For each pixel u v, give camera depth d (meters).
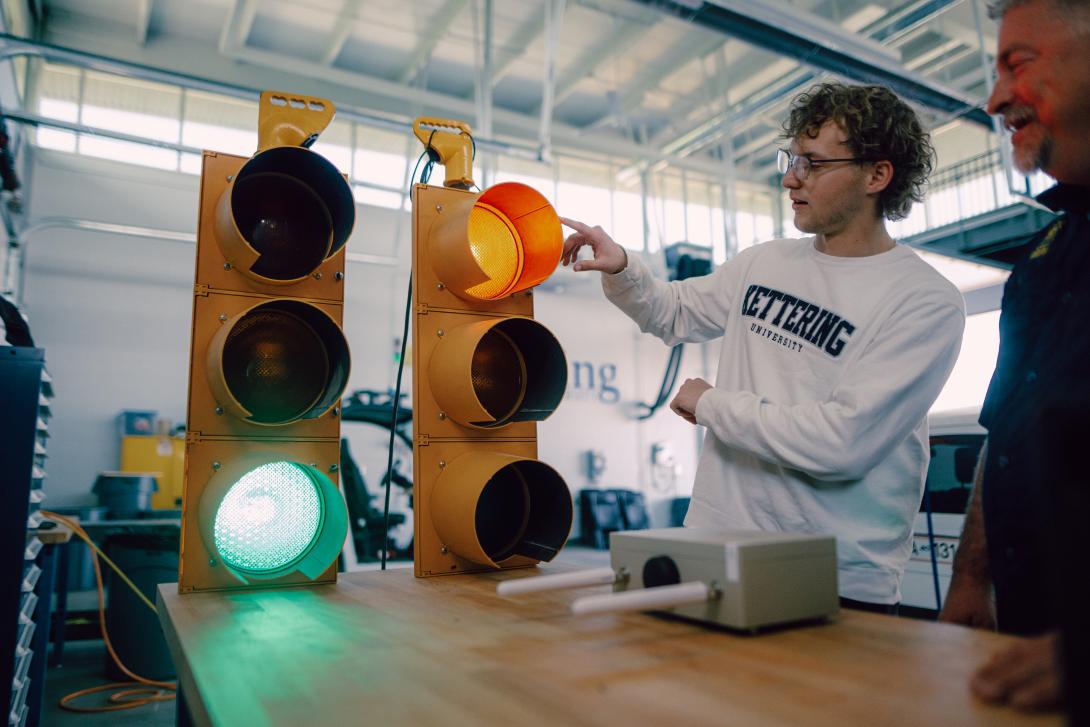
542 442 8.20
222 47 6.20
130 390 6.05
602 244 1.24
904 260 1.06
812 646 0.57
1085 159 0.78
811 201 1.08
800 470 0.98
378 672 0.53
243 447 1.00
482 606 0.80
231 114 6.77
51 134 6.13
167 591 0.98
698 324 1.33
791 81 5.39
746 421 0.96
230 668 0.54
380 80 6.95
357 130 7.37
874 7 5.75
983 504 0.92
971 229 6.43
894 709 0.42
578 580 0.70
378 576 1.11
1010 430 0.87
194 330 0.99
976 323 6.90
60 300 5.93
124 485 4.78
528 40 6.64
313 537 1.04
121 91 6.40
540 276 1.16
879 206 1.12
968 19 5.80
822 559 0.66
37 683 2.46
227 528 0.98
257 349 1.01
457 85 7.60
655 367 9.05
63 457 5.73
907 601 2.61
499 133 7.82
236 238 0.94
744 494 1.09
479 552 1.01
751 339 1.16
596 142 7.50
